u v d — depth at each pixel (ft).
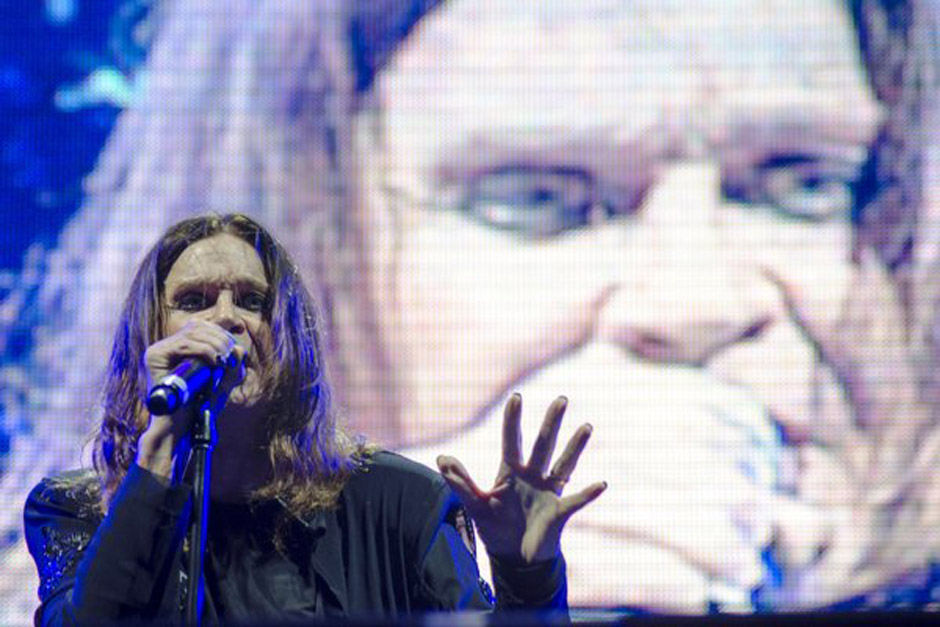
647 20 50.08
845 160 49.11
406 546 19.99
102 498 20.15
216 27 50.70
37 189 49.78
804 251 48.78
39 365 48.73
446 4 50.57
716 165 49.34
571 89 50.03
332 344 49.03
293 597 19.17
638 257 49.03
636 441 48.06
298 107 50.31
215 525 19.57
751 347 48.42
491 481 48.16
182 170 50.03
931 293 48.47
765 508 47.55
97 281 49.39
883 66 49.39
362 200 49.78
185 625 12.61
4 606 46.88
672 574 47.19
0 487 47.80
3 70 50.34
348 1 50.57
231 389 18.17
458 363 48.85
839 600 47.14
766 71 49.60
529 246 49.34
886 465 47.75
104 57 50.52
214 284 20.04
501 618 11.66
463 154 49.90
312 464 19.97
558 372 48.65
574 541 47.55
